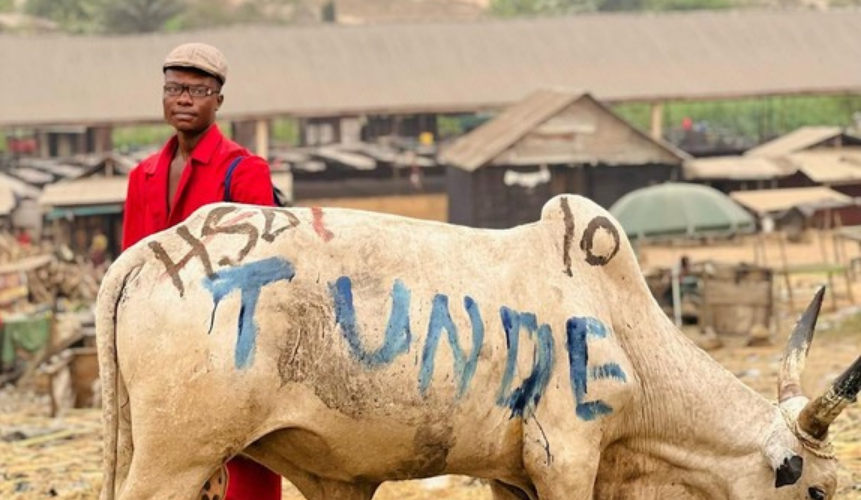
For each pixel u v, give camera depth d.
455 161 42.81
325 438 5.71
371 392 5.67
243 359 5.52
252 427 5.60
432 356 5.73
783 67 51.94
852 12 55.94
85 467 10.48
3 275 27.58
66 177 47.03
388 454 5.85
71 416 14.91
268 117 47.50
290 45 52.19
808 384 14.66
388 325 5.69
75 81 49.16
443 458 5.94
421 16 91.69
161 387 5.52
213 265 5.61
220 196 6.62
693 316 24.70
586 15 55.28
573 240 6.19
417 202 46.97
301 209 5.85
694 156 50.06
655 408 6.32
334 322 5.64
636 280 6.32
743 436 6.38
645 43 53.50
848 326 21.94
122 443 5.70
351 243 5.75
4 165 49.84
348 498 6.12
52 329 22.09
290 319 5.60
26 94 48.22
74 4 85.88
